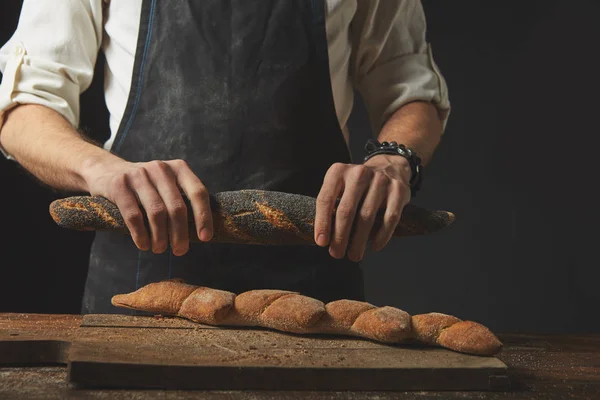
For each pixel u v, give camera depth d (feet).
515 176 11.51
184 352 3.09
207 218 3.43
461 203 11.57
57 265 10.60
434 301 11.49
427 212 3.75
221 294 3.65
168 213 3.42
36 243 10.47
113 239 4.61
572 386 3.14
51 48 4.51
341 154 4.78
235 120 4.51
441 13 11.55
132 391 2.84
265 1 4.60
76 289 10.67
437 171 11.61
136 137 4.57
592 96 11.34
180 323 3.65
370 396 2.89
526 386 3.12
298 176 4.60
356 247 3.61
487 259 11.49
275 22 4.59
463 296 11.51
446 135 11.58
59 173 3.99
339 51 4.79
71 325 3.76
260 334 3.49
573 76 11.37
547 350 3.90
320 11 4.64
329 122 4.72
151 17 4.58
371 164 4.06
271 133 4.55
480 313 11.49
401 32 5.13
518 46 11.47
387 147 4.31
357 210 3.58
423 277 11.48
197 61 4.53
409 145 4.59
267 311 3.51
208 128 4.51
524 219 11.48
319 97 4.66
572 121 11.39
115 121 4.74
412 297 11.48
